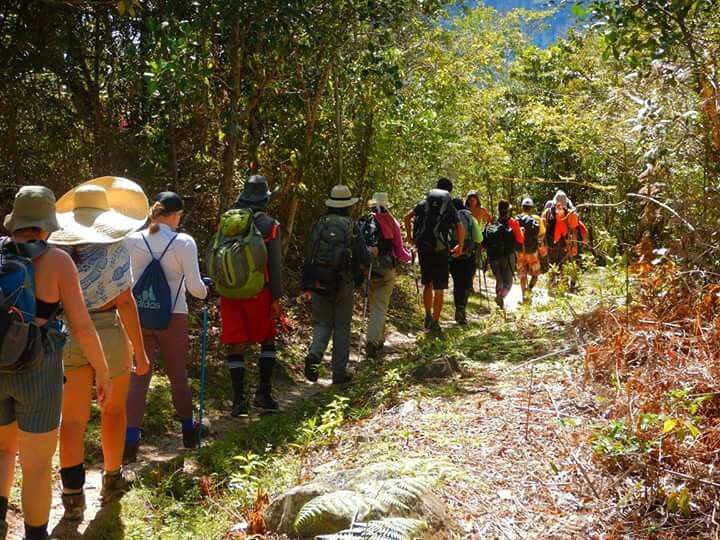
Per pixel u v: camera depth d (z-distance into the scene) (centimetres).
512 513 422
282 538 428
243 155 1188
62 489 499
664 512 408
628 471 427
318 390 918
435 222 1121
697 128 700
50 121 985
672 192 704
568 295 963
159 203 629
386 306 1031
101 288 492
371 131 1480
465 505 430
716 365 509
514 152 2681
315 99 1193
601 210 1558
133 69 998
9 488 427
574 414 547
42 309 416
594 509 418
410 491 388
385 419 621
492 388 664
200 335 973
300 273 1405
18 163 967
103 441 522
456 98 2006
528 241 1420
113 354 501
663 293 647
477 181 2650
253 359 967
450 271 1261
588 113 1476
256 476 565
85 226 493
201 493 546
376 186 1617
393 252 1024
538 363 705
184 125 1084
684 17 781
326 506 368
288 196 1320
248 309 768
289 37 1032
